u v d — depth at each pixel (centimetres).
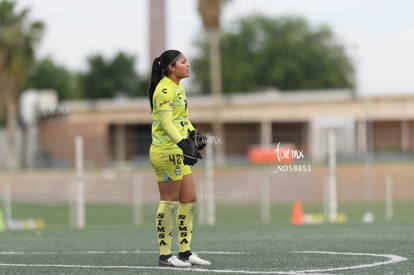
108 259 3616
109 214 11756
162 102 3253
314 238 4775
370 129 16962
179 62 3294
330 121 15625
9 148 15788
